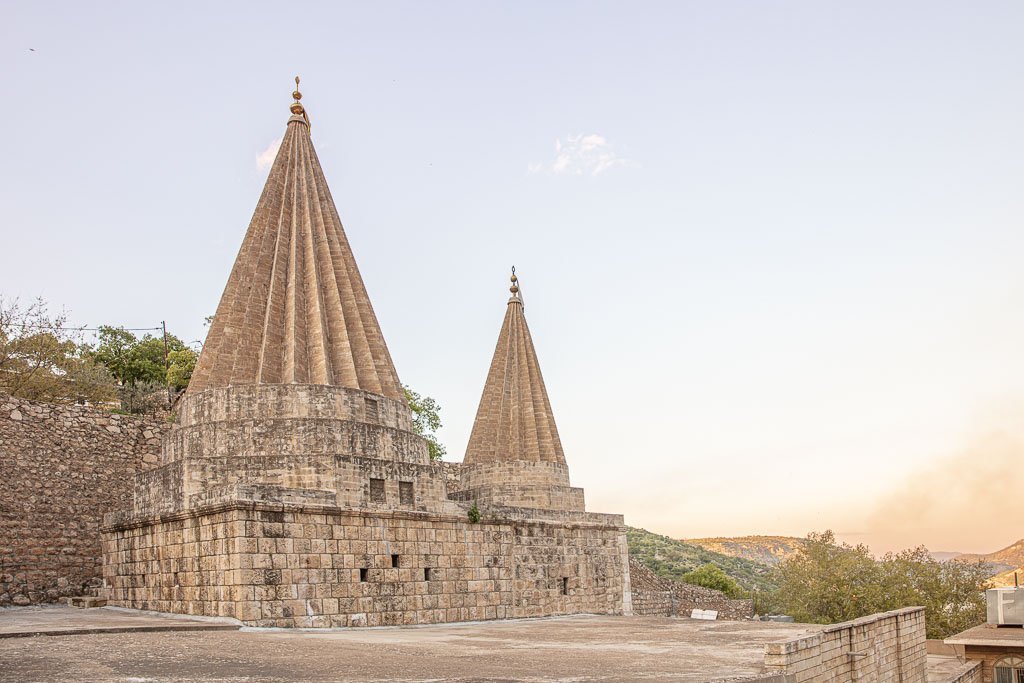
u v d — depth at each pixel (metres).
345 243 37.47
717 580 93.19
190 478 29.53
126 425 38.31
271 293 34.00
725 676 18.61
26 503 34.00
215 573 27.09
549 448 45.69
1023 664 42.12
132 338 60.69
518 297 49.19
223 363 32.75
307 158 38.19
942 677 40.53
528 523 38.69
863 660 28.23
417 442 34.50
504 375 47.22
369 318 36.69
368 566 30.23
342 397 32.34
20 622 24.95
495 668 18.41
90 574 35.28
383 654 19.94
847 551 70.44
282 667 17.03
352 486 30.42
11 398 34.69
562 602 39.94
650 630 30.70
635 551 129.88
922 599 64.38
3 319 45.84
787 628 31.95
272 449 30.67
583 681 16.95
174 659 17.56
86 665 16.38
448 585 33.50
